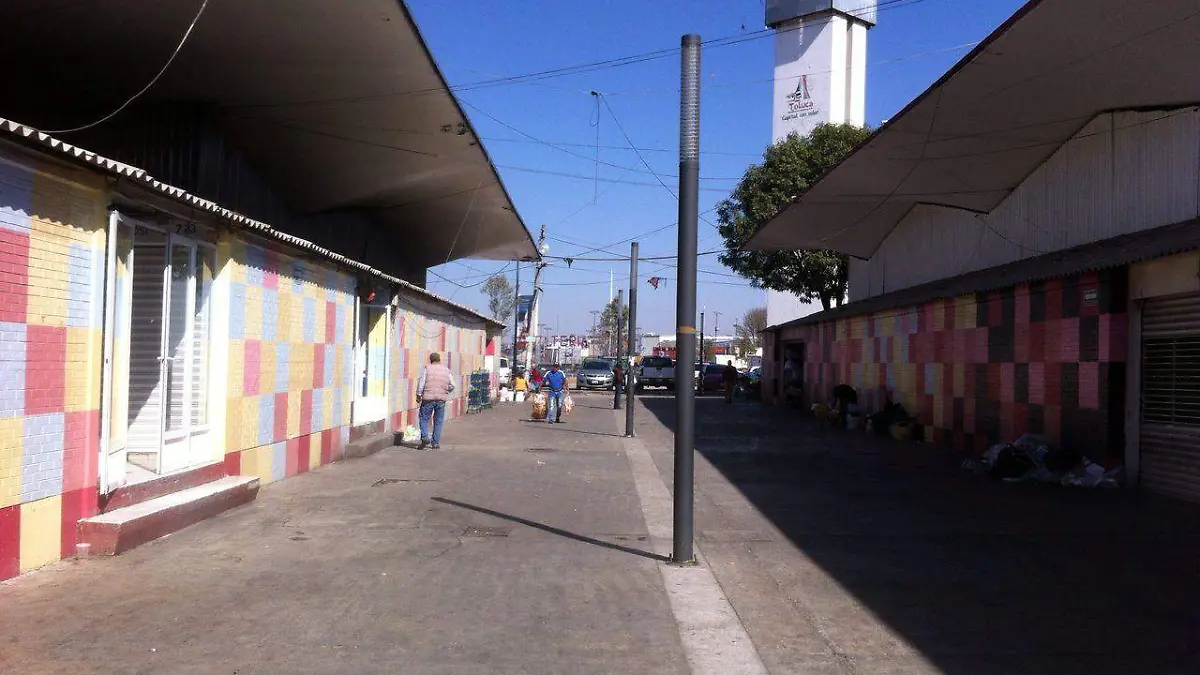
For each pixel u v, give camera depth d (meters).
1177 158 12.61
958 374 16.25
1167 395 10.75
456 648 5.14
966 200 18.33
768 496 11.05
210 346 9.50
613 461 14.54
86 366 6.93
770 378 33.81
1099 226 14.35
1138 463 11.25
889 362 20.28
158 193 7.68
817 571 7.20
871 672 4.93
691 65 7.52
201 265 9.38
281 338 11.24
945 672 4.93
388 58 10.59
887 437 19.06
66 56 10.38
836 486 11.89
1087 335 11.91
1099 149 14.27
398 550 7.54
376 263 21.84
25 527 6.30
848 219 22.23
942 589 6.66
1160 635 5.54
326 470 12.43
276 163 15.00
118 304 7.50
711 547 8.09
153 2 8.92
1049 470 11.89
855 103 53.97
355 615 5.69
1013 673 4.91
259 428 10.58
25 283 6.20
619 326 29.44
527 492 10.94
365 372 16.30
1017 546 8.09
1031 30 10.11
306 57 10.49
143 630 5.27
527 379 38.50
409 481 11.55
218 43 10.02
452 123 13.19
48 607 5.65
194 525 8.29
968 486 11.81
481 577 6.73
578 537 8.32
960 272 20.03
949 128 14.07
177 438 8.77
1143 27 9.98
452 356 24.00
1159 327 10.87
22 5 8.94
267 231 10.06
